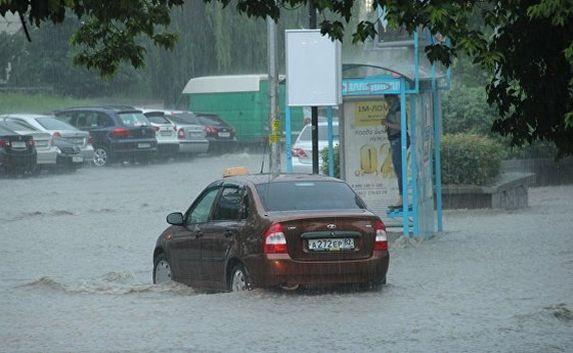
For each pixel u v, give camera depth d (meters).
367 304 32.75
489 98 26.53
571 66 25.30
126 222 62.41
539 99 25.91
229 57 147.38
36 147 97.12
